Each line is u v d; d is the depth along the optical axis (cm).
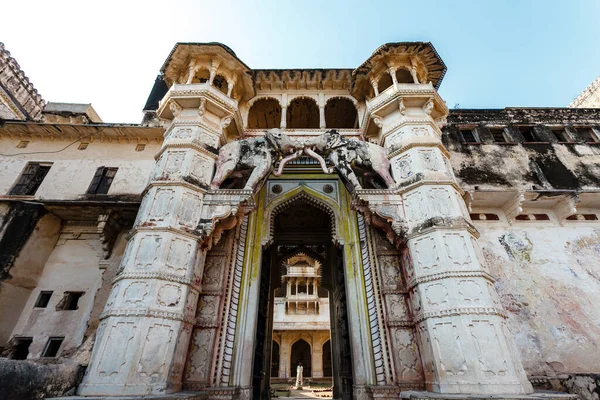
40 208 814
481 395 421
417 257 582
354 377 640
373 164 724
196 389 559
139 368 438
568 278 752
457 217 589
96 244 844
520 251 791
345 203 854
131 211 817
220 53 829
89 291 779
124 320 467
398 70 873
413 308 608
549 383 593
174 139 692
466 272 527
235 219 661
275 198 861
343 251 784
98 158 980
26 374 386
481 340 470
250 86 925
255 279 730
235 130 841
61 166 953
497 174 873
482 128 992
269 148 746
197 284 580
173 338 486
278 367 2258
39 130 992
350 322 686
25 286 764
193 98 741
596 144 952
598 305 716
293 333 2242
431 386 499
